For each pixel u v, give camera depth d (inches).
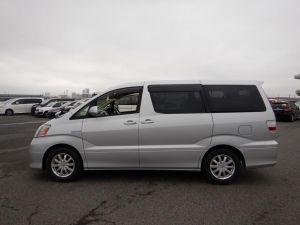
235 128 235.6
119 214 177.5
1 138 521.3
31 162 244.5
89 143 239.8
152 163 238.5
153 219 170.2
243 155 235.3
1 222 165.9
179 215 175.9
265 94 245.3
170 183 241.1
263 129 237.0
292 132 620.7
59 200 200.7
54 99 1259.8
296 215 175.3
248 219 169.9
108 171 277.1
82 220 169.0
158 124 236.1
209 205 191.9
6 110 1268.5
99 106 247.1
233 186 233.5
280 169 289.0
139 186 233.0
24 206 189.6
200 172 274.4
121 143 238.4
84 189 225.0
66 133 241.1
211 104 239.6
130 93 245.4
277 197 207.2
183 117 236.5
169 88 243.3
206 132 235.1
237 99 241.9
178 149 235.3
